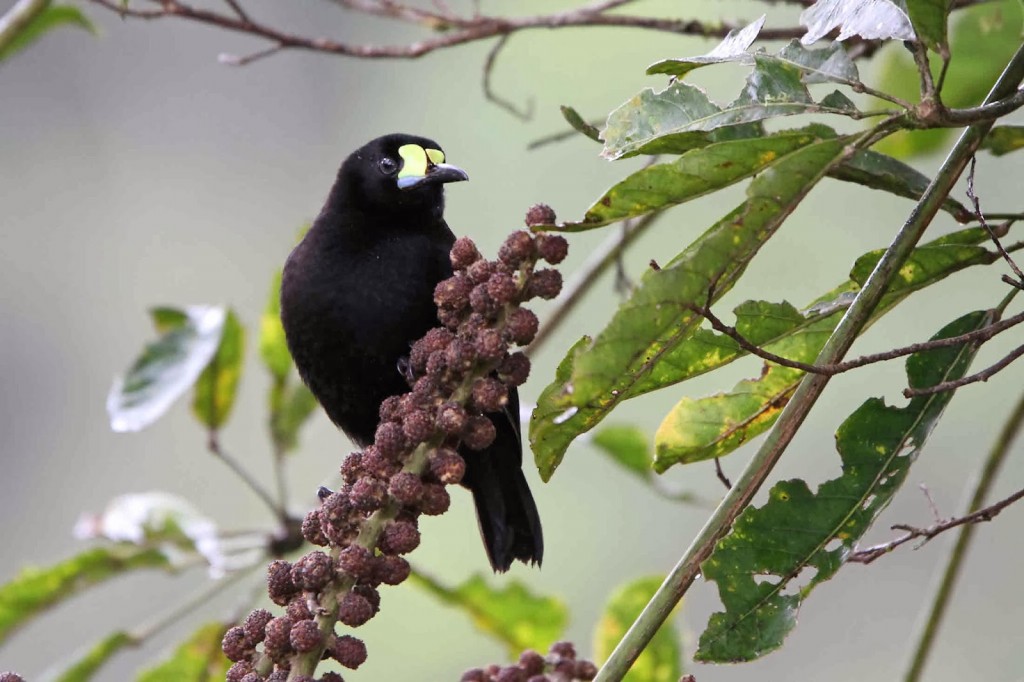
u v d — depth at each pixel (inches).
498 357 210.5
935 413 218.1
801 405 191.3
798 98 201.0
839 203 639.8
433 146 348.8
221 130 928.9
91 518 370.6
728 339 223.3
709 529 188.1
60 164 935.0
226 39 941.8
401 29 872.9
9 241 914.7
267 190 924.0
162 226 916.0
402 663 669.9
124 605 748.6
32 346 890.1
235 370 375.6
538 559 333.7
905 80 363.9
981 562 595.2
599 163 720.3
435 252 343.3
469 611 374.3
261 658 205.3
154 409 350.9
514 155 738.2
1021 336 610.9
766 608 210.1
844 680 595.8
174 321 373.1
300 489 758.5
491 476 334.6
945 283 614.9
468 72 783.7
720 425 245.6
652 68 212.8
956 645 578.2
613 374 188.2
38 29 395.5
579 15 338.6
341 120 902.4
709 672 610.2
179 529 369.4
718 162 199.9
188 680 365.4
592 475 678.5
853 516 212.8
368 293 336.8
